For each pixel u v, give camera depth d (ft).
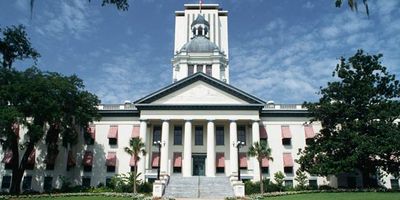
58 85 155.02
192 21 272.51
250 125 186.50
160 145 164.25
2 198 123.75
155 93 180.45
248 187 152.25
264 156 150.10
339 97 155.63
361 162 147.13
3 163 180.55
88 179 183.11
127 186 152.15
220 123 186.19
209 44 231.91
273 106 193.36
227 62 234.99
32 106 147.54
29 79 152.56
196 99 181.37
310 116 180.04
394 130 139.44
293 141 186.91
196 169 183.01
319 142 157.69
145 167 176.76
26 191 161.68
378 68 153.79
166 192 144.25
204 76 183.21
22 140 182.09
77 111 162.20
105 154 186.60
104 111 191.11
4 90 143.74
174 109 179.52
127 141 188.24
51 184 178.60
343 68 156.76
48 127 179.83
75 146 187.42
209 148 173.88
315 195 125.80
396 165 146.00
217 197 139.23
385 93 153.28
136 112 191.52
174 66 229.66
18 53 77.10
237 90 180.55
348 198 112.68
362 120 146.51
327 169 145.79
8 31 73.87
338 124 157.79
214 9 274.36
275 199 118.32
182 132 187.83
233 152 174.50
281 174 167.22
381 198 109.60
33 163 179.52
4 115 134.72
